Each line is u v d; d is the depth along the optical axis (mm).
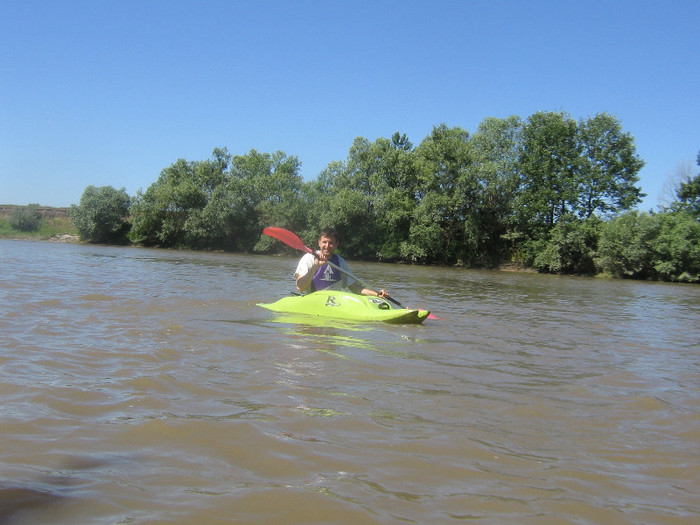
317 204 33438
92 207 38875
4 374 3168
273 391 3053
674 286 21250
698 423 2877
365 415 2713
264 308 6629
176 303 6719
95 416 2545
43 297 6758
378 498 1874
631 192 31531
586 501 1918
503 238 31609
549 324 6844
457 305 8773
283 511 1763
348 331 5250
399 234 32750
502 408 2975
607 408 3080
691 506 1914
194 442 2285
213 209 35344
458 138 32344
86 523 1638
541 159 32375
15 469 1978
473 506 1848
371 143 35094
